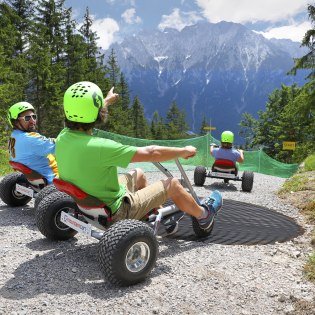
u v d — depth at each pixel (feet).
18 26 132.87
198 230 17.20
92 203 12.65
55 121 136.36
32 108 19.60
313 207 25.02
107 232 11.84
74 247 15.39
